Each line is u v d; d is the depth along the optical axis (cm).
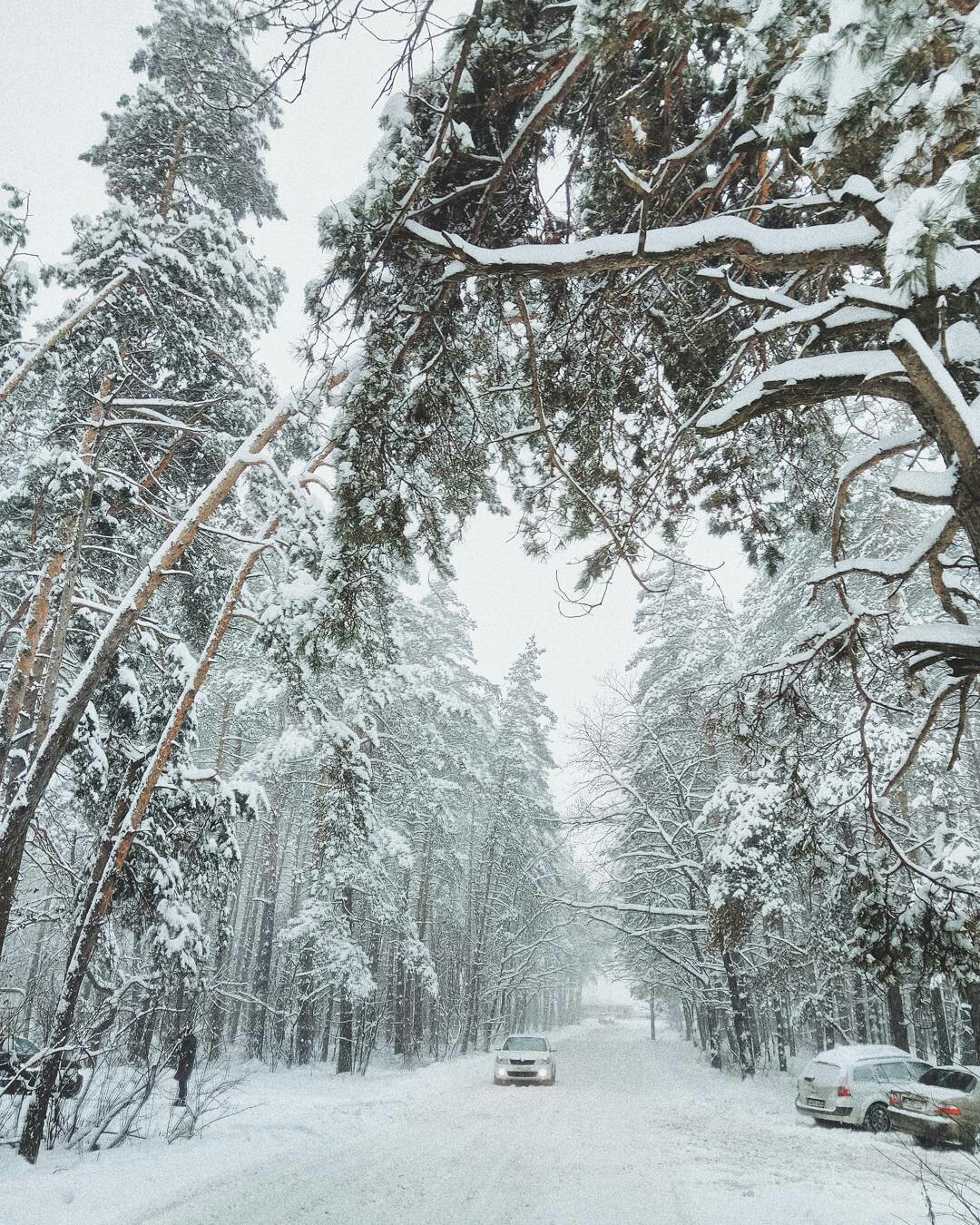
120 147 1323
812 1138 1088
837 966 1752
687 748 2509
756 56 268
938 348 343
